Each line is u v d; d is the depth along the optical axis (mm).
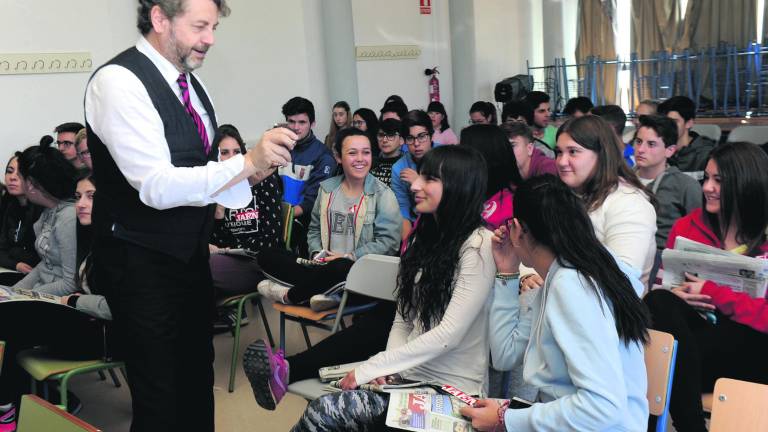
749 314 2172
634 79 7398
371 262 2674
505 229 1935
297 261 3254
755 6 6594
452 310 2059
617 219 2273
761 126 5043
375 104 7379
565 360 1571
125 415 3199
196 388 2127
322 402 1958
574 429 1514
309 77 6637
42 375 2631
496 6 8125
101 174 1926
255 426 3049
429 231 2223
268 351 2254
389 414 1803
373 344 2498
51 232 3279
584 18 7848
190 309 2057
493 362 2002
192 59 1896
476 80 8031
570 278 1559
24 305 2604
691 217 2562
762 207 2301
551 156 4566
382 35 7340
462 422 1777
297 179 4582
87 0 4980
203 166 1902
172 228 1945
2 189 4266
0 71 4648
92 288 2980
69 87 4969
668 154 3309
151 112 1825
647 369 1856
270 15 6332
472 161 2111
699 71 6875
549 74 8078
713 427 1628
